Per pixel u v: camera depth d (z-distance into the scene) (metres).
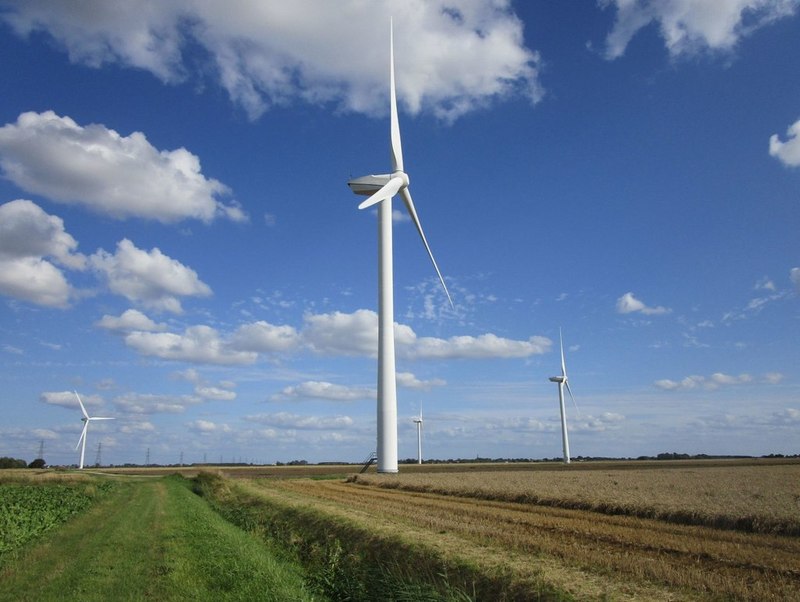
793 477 51.97
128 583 16.84
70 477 90.62
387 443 77.69
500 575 15.23
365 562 19.47
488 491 43.75
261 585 16.42
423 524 24.67
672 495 35.44
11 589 16.42
